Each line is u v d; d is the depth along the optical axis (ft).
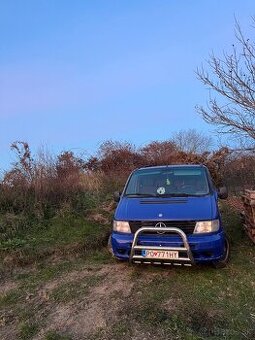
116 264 21.63
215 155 49.62
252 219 23.82
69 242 25.07
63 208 30.60
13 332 14.29
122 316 14.90
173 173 23.56
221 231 19.30
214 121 33.86
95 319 14.83
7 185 31.83
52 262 22.79
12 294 18.03
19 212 29.58
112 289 17.88
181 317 14.62
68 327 14.34
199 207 19.58
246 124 33.14
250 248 23.77
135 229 19.31
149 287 17.83
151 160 59.06
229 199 40.75
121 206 21.11
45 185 32.32
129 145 86.33
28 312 15.89
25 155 34.35
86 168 51.57
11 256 23.02
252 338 12.67
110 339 13.20
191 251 18.29
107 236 26.32
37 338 13.64
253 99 31.94
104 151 63.10
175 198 20.88
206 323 14.20
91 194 36.78
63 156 44.06
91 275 19.99
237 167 49.75
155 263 18.94
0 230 26.68
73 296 17.28
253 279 18.43
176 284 18.06
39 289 18.51
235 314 14.67
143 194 22.25
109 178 45.24
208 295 16.60
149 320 14.42
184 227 18.67
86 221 29.04
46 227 27.86
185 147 77.82
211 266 20.08
